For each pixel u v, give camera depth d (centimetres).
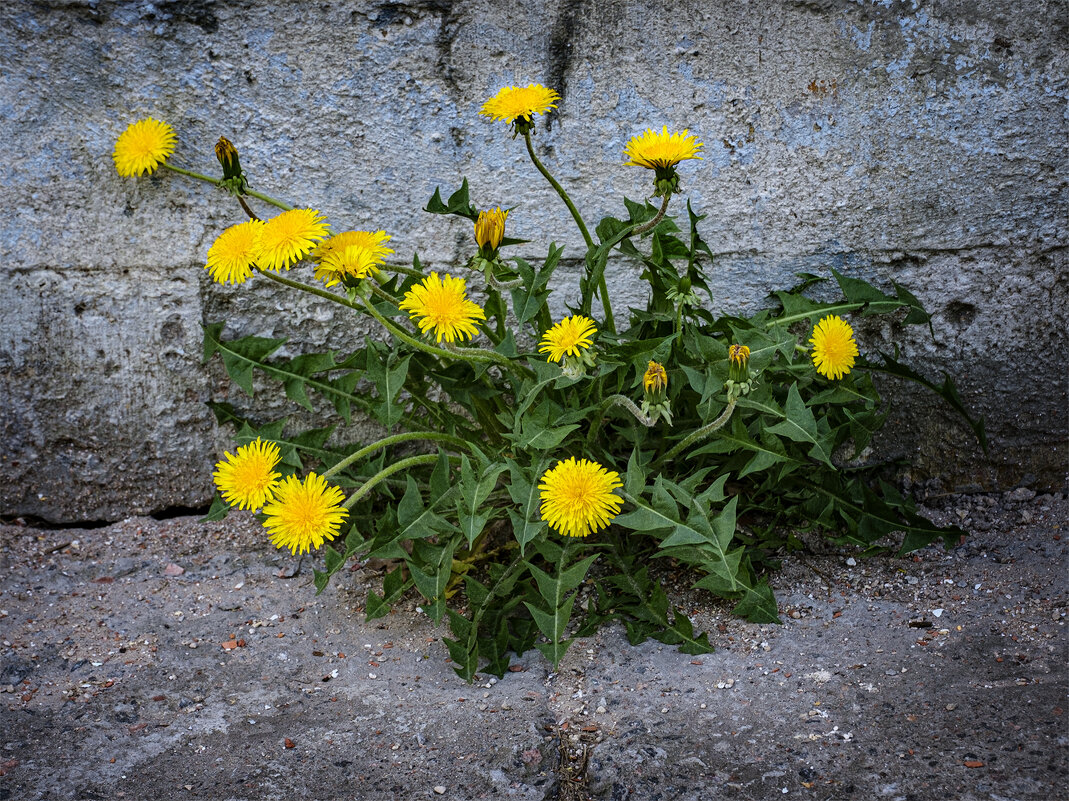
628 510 82
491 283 77
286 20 87
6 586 87
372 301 84
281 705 76
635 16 88
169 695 77
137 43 87
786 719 73
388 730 73
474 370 85
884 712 73
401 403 88
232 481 75
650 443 86
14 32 87
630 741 72
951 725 71
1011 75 89
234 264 74
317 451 89
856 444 86
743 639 80
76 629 83
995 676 75
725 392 80
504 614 79
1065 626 79
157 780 70
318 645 81
